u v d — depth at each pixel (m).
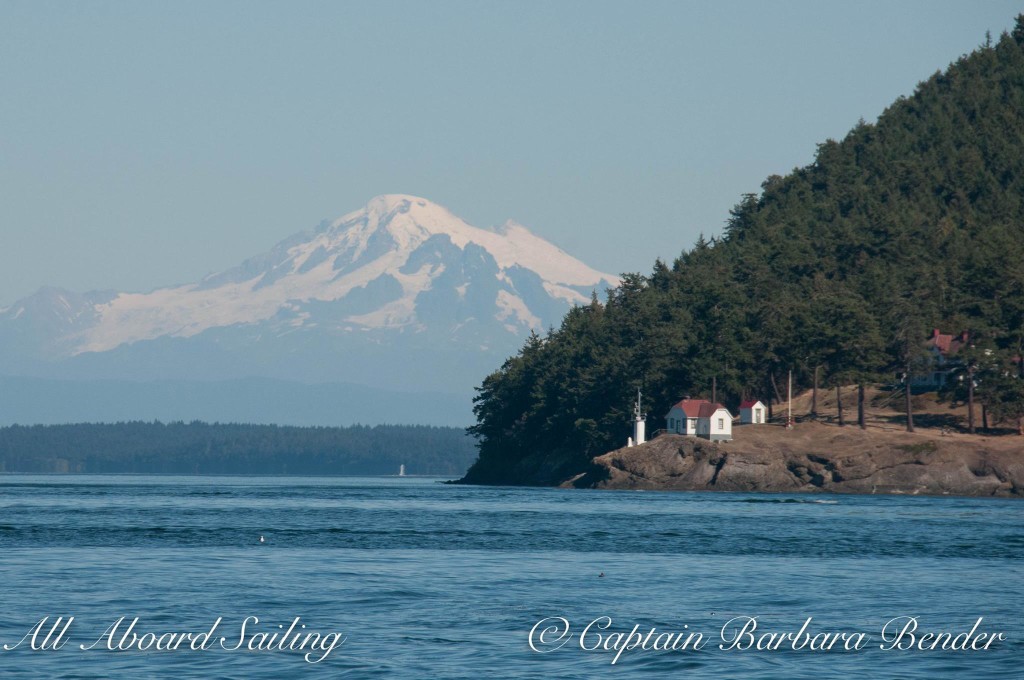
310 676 179.12
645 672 184.88
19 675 178.62
